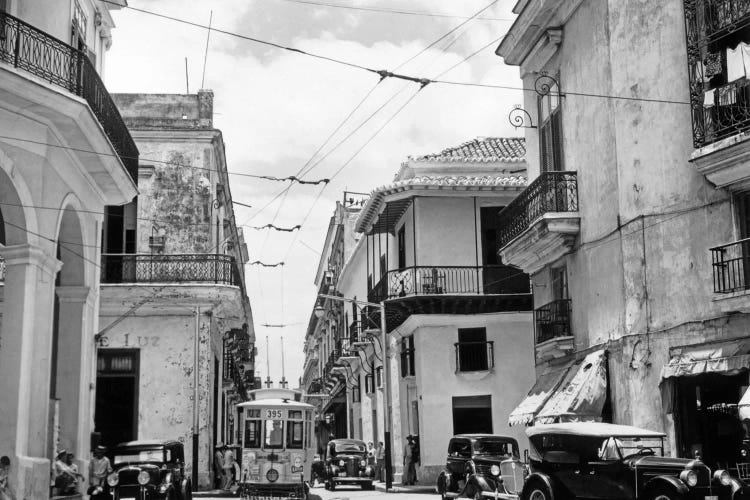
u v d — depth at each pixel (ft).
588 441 45.96
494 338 101.24
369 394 133.90
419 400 101.45
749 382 52.49
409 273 103.04
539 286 77.15
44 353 54.08
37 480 51.03
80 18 64.85
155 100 104.47
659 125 58.80
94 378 68.44
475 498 57.67
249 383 201.77
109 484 56.59
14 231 53.01
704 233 55.26
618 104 61.93
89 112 54.08
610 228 63.00
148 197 101.60
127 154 68.69
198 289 97.50
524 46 76.95
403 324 105.60
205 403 97.14
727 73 53.93
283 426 73.72
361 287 143.13
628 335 59.52
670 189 57.72
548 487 46.73
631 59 61.05
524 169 106.93
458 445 70.13
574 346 68.69
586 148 67.10
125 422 96.22
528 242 72.08
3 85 48.57
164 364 97.04
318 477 123.13
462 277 102.63
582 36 67.82
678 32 58.23
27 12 55.52
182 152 103.19
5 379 51.24
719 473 41.42
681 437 55.67
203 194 102.37
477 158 107.34
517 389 100.27
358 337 130.00
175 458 62.75
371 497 82.64
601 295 64.13
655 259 58.18
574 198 68.44
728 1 54.03
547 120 75.72
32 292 52.90
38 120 53.11
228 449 97.40
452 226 104.17
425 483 98.17
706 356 53.47
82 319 65.10
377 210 111.04
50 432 60.39
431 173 106.01
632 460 44.14
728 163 52.31
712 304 54.03
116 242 100.58
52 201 56.75
